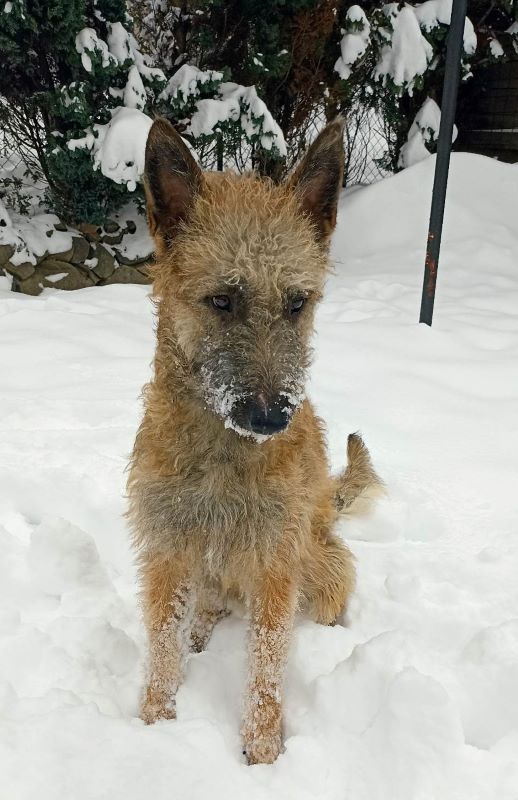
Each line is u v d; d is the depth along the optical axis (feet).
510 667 1.90
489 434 3.56
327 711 1.83
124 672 2.08
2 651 1.96
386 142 8.85
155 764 1.58
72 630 2.10
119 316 5.27
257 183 2.10
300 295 1.95
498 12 8.70
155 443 1.96
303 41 7.32
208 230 1.93
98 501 2.93
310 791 1.58
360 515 2.87
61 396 3.86
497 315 5.43
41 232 6.57
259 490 1.91
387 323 5.00
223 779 1.57
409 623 2.25
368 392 4.00
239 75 7.43
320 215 2.13
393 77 7.68
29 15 5.74
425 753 1.58
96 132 6.28
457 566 2.52
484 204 7.84
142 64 6.55
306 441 2.07
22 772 1.52
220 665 2.11
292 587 2.00
